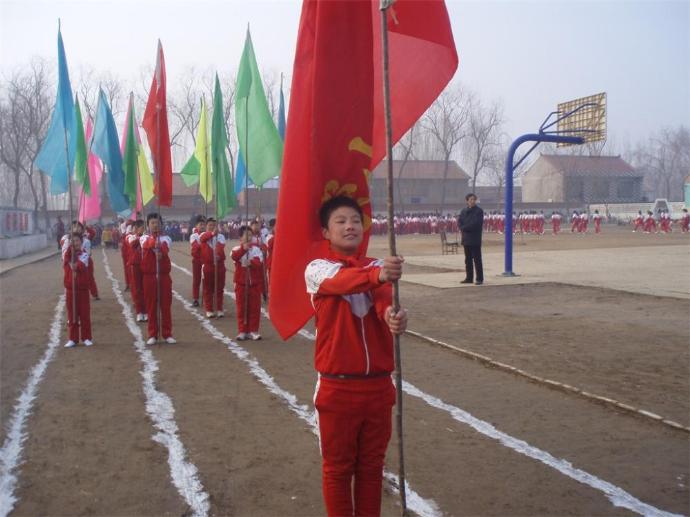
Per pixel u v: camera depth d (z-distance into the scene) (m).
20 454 4.75
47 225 44.41
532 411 5.68
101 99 11.97
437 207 61.75
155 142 9.73
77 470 4.45
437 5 3.71
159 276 8.84
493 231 50.72
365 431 3.17
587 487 4.12
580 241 34.50
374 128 3.97
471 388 6.42
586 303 11.87
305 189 3.57
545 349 8.05
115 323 10.79
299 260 3.55
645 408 5.64
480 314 10.86
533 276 16.41
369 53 3.62
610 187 67.69
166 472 4.40
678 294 12.58
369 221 3.66
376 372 3.12
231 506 3.89
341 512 3.12
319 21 3.48
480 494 4.03
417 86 3.87
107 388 6.59
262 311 12.02
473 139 65.19
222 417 5.61
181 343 9.00
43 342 9.09
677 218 54.94
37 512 3.82
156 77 9.61
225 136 12.00
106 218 45.75
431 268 19.92
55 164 10.29
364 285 2.98
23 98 41.97
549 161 69.69
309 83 3.62
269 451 4.79
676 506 3.85
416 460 4.58
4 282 18.12
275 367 7.50
